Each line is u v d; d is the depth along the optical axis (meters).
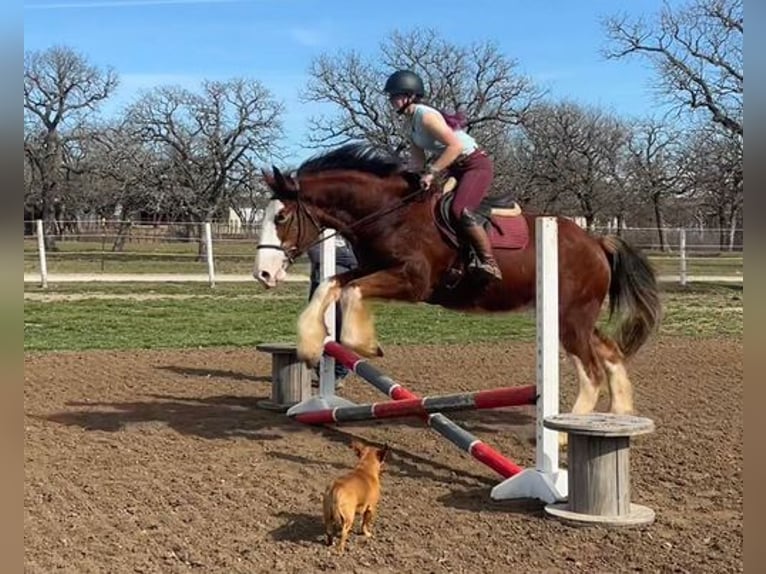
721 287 26.14
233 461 6.80
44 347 13.55
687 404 9.14
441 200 6.63
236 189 51.03
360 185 6.64
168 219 54.38
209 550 4.82
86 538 4.96
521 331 16.22
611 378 7.26
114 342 14.28
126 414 8.55
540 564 4.70
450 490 6.14
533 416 8.77
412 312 19.53
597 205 46.31
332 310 8.22
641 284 7.36
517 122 45.44
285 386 8.78
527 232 6.80
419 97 6.80
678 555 4.80
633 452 7.12
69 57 53.84
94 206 55.16
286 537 5.06
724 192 35.44
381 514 5.53
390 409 7.02
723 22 31.22
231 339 14.76
